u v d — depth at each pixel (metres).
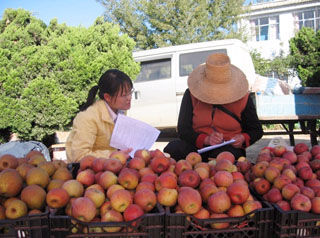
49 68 7.37
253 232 1.66
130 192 1.84
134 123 2.94
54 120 7.32
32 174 1.83
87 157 2.13
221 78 3.29
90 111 3.16
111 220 1.63
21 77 7.14
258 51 26.77
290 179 1.88
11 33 7.46
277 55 26.20
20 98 7.18
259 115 7.42
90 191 1.75
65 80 7.40
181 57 10.07
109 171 1.94
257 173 2.08
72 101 7.42
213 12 23.41
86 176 1.93
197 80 3.59
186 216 1.60
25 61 7.21
